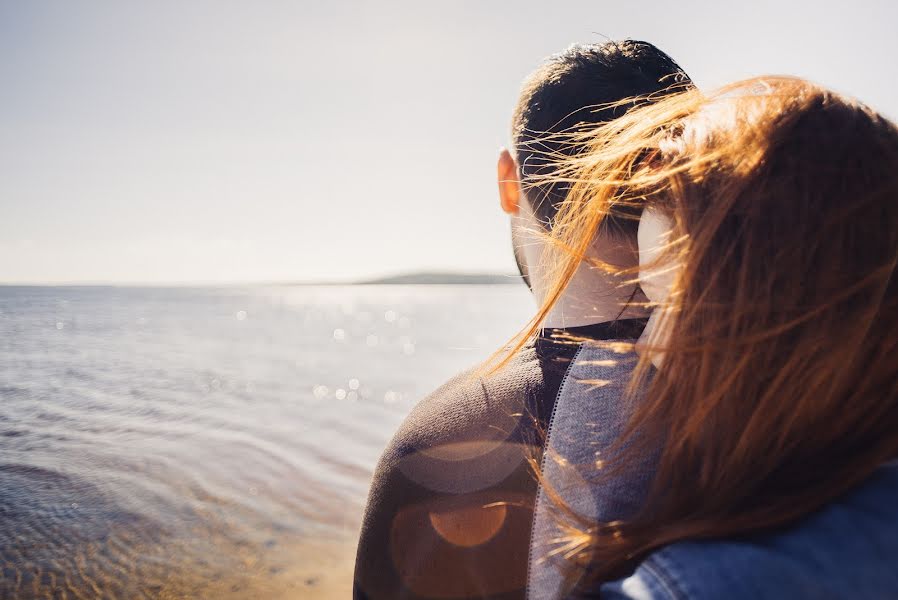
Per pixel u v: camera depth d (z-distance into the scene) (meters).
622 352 0.72
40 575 5.70
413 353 27.19
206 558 6.06
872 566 0.47
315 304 103.81
